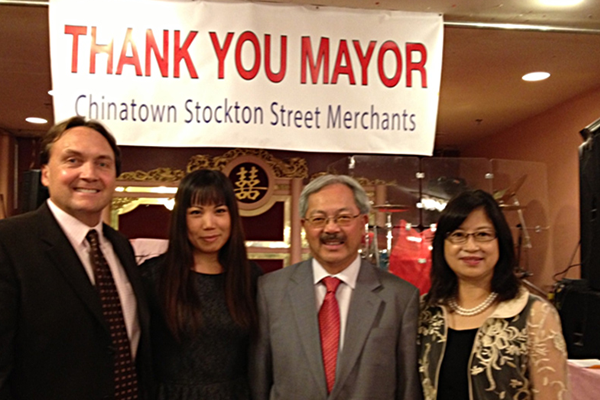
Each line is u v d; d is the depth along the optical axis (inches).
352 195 69.8
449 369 62.8
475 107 158.9
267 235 129.2
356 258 72.1
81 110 89.8
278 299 71.3
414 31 96.7
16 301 55.6
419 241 123.5
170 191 127.8
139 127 91.1
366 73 95.8
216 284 72.7
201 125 92.4
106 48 90.4
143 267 76.6
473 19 99.7
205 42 92.4
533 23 100.9
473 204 64.2
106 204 64.7
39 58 118.0
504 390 59.0
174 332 68.1
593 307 93.7
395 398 66.5
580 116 145.3
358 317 67.6
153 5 91.4
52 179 62.2
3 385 53.5
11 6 91.3
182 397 68.0
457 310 66.0
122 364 62.2
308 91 94.7
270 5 93.8
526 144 173.0
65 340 56.9
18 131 190.7
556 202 156.3
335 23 95.2
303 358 66.2
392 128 96.3
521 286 64.5
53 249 59.2
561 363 58.4
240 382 71.4
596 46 110.8
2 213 175.3
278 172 130.7
